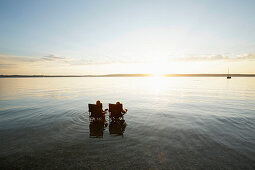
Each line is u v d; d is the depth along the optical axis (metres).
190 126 6.37
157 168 3.45
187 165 3.56
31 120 7.26
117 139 5.04
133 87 30.44
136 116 8.01
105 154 4.06
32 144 4.68
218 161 3.73
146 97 15.55
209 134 5.47
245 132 5.68
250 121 7.06
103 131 5.78
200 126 6.36
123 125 6.51
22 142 4.82
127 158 3.86
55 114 8.38
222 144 4.67
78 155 4.01
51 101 12.91
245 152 4.18
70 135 5.39
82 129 6.01
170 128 6.12
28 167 3.51
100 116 6.91
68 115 8.16
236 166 3.53
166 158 3.87
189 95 17.08
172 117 7.79
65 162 3.69
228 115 8.18
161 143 4.74
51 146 4.54
